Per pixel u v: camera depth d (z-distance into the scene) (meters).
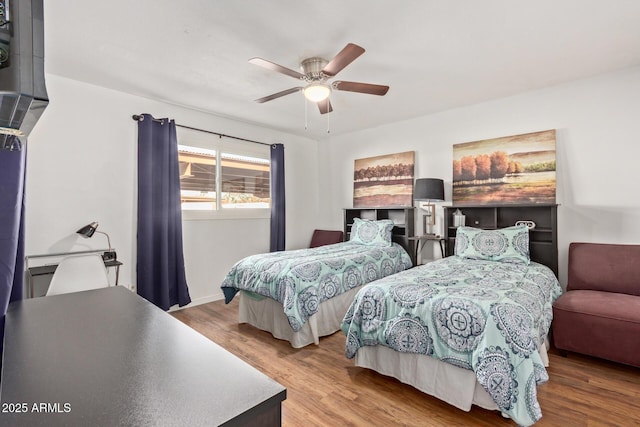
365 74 2.92
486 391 1.71
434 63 2.71
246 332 3.09
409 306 2.04
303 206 5.33
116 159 3.29
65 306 1.42
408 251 4.19
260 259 3.22
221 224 4.21
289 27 2.17
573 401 1.92
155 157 3.51
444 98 3.57
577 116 3.12
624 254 2.76
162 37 2.29
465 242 3.41
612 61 2.71
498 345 1.68
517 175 3.43
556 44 2.41
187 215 3.88
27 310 1.35
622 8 1.97
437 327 1.90
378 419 1.80
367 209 4.68
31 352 0.93
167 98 3.52
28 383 0.75
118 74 2.91
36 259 2.81
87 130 3.11
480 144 3.69
